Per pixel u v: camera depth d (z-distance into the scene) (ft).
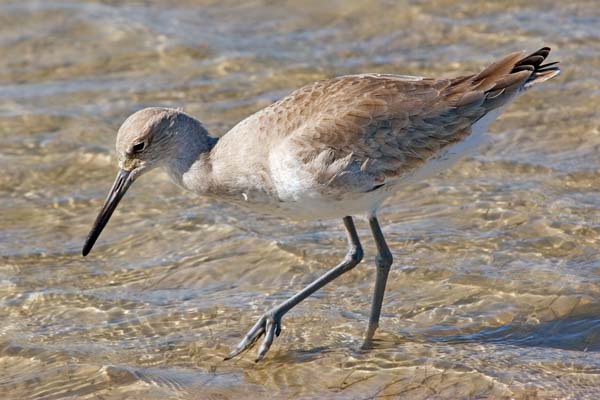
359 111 39.55
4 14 70.90
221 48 66.64
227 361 39.86
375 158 39.47
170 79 63.46
